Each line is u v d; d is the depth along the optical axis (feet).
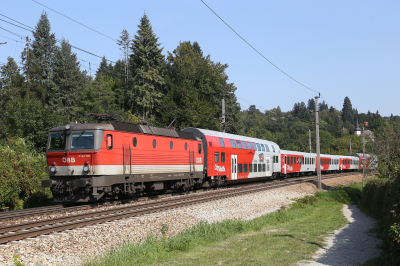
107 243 34.37
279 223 51.34
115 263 28.89
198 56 194.80
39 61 217.97
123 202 56.54
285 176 137.59
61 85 192.95
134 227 39.68
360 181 165.78
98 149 50.24
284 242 36.11
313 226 47.70
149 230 40.42
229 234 41.22
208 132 85.15
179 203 55.06
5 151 56.65
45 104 181.68
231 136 95.81
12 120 98.89
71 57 212.84
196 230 41.60
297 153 147.43
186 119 155.12
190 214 50.34
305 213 63.26
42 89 193.67
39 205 58.75
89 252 31.58
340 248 33.78
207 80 179.83
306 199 80.33
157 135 63.46
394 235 25.80
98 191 50.88
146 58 177.78
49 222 37.93
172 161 67.82
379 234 39.40
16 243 29.66
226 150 89.81
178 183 71.56
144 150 59.62
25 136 99.35
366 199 72.43
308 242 36.32
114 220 41.27
